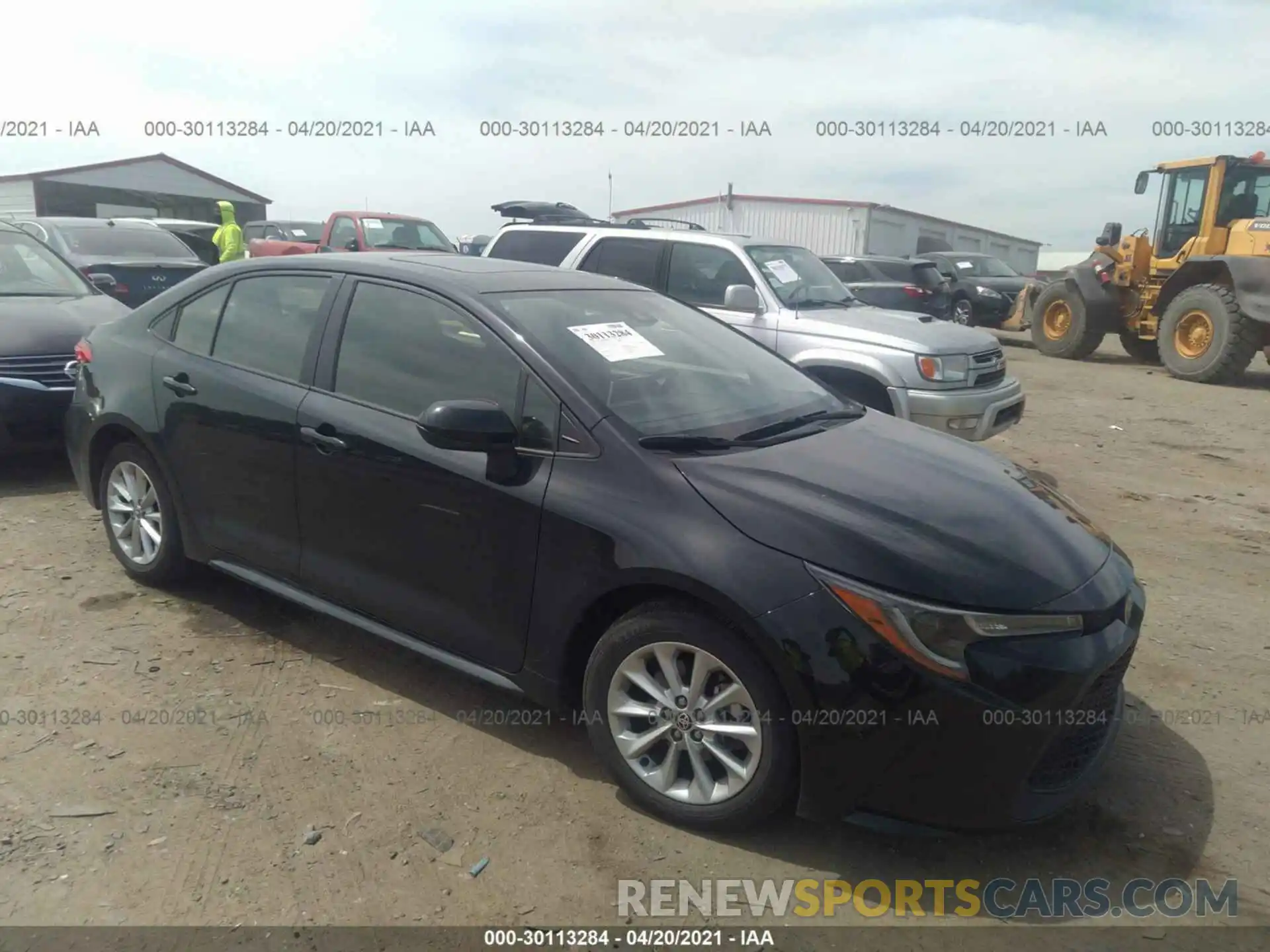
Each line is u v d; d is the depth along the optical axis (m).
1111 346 19.11
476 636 3.36
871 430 3.84
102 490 4.77
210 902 2.64
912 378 6.68
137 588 4.63
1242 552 5.98
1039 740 2.72
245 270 4.25
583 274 4.32
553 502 3.13
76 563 4.92
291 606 4.51
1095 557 3.17
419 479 3.41
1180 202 14.50
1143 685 4.13
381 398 3.62
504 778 3.26
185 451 4.19
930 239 34.09
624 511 3.02
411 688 3.83
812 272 8.19
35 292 7.05
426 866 2.82
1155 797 3.31
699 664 2.92
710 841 2.99
